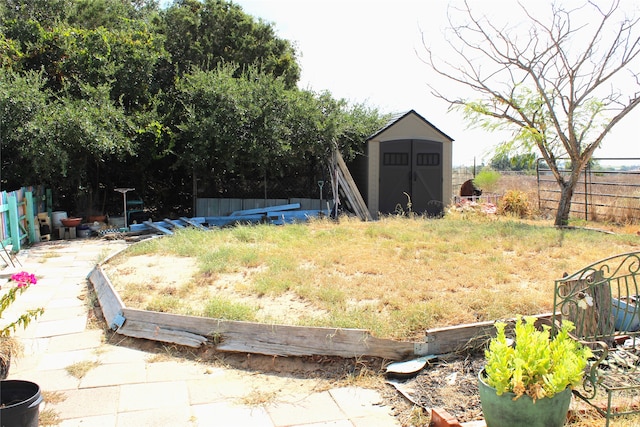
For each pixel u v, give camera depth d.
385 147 15.51
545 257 7.54
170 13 17.03
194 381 4.20
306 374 4.30
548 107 11.30
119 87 14.23
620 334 4.11
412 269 6.62
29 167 12.19
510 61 11.48
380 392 3.95
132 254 8.54
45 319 5.82
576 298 4.04
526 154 12.20
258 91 14.36
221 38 17.75
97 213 14.68
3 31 14.00
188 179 16.12
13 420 2.96
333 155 15.08
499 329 3.22
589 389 3.47
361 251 7.85
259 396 3.91
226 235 9.91
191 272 7.05
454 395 3.77
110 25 17.03
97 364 4.54
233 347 4.65
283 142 14.37
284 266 6.86
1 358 4.11
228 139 13.74
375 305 5.22
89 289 7.14
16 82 11.70
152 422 3.52
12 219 10.00
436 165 16.02
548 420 2.88
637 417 3.25
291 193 16.00
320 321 4.75
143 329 5.10
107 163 14.86
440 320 4.77
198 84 14.10
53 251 10.33
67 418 3.57
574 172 11.60
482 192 18.52
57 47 14.04
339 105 15.38
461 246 8.20
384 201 15.59
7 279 7.59
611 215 13.69
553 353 2.97
